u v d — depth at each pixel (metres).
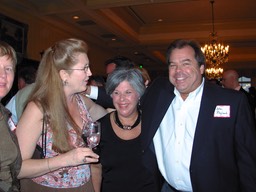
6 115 1.28
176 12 8.59
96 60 10.79
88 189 1.59
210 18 9.14
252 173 1.54
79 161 1.36
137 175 1.81
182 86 1.69
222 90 1.69
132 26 9.57
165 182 1.98
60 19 7.77
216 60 9.07
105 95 2.29
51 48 1.50
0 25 5.74
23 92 2.30
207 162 1.62
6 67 1.24
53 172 1.48
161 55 14.41
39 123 1.43
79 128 1.58
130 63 1.93
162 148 1.85
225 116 1.60
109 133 1.86
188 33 9.89
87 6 6.54
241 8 8.16
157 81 2.02
